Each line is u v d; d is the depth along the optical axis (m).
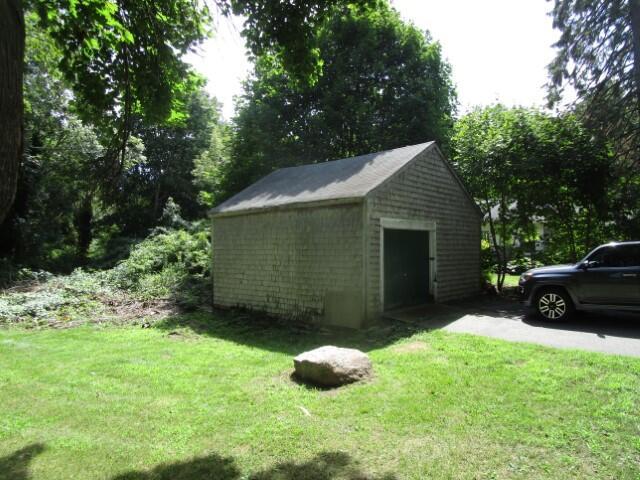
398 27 20.23
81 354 7.20
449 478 3.12
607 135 13.97
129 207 30.69
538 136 11.70
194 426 4.16
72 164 22.39
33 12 5.07
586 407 4.21
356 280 8.84
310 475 3.22
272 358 6.73
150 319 10.62
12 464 3.51
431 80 20.25
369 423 4.09
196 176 28.61
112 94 5.43
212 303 12.65
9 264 17.53
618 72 14.47
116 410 4.62
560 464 3.25
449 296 11.66
